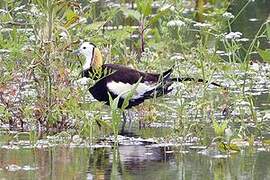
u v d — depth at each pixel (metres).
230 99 14.45
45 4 14.30
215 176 10.70
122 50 18.00
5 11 16.14
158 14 18.08
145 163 11.45
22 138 13.08
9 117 13.82
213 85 15.61
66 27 15.45
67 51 14.91
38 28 14.96
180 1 17.53
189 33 19.69
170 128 13.67
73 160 11.64
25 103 14.16
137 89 14.28
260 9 23.52
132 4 22.83
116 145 12.58
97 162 11.51
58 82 13.95
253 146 12.39
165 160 11.61
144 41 18.72
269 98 15.21
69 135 13.10
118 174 10.84
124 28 17.64
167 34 17.86
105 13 20.08
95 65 14.69
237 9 23.41
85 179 10.61
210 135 12.91
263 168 11.08
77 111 13.44
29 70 14.48
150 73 14.85
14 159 11.72
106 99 14.55
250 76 16.47
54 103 13.69
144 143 12.71
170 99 15.36
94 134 13.27
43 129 13.63
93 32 17.14
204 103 13.66
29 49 14.63
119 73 14.49
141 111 14.32
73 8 17.08
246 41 19.86
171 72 14.61
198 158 11.73
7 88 14.35
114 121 12.70
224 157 11.75
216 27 16.80
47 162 11.51
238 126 13.49
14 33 15.66
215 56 15.90
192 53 16.52
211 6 23.67
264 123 13.42
